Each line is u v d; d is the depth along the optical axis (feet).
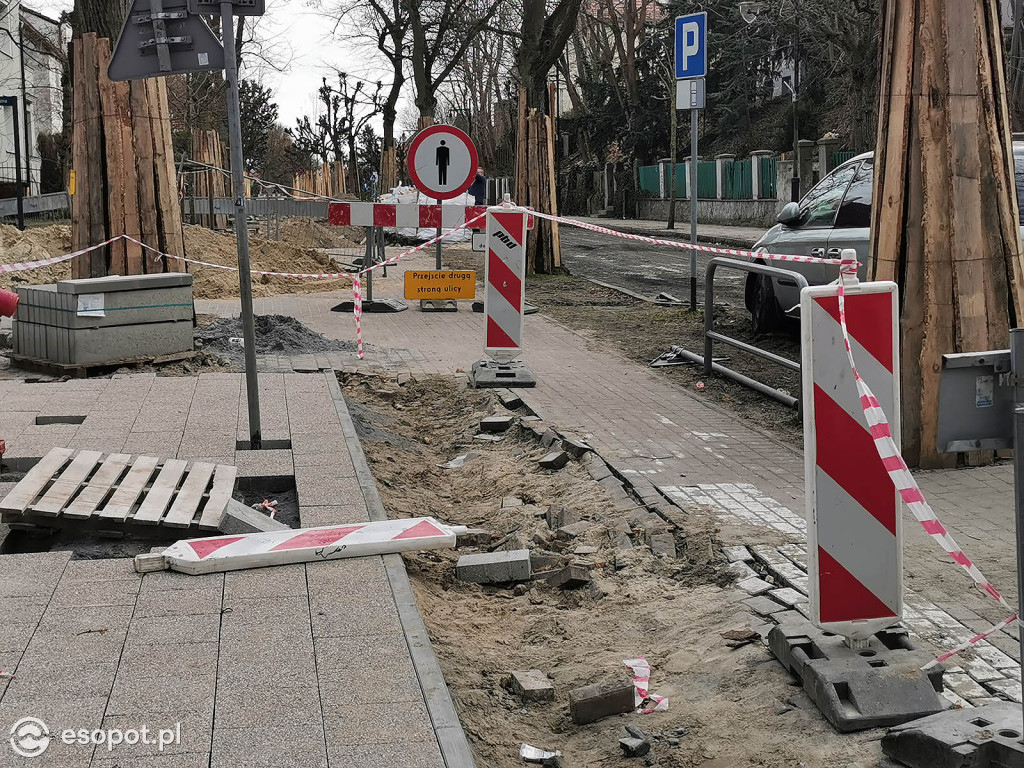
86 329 31.96
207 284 57.11
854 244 34.81
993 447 11.23
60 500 17.89
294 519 19.77
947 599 16.07
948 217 23.89
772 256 29.12
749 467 23.79
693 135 48.85
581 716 13.33
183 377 31.35
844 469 13.01
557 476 23.66
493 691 14.07
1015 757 10.69
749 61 157.38
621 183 179.93
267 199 79.36
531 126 66.95
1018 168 30.37
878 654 13.24
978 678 13.58
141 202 38.32
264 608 14.90
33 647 13.57
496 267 32.83
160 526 17.74
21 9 150.61
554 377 34.22
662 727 13.10
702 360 36.11
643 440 26.07
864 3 98.07
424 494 23.17
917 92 23.90
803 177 124.57
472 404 31.01
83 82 37.91
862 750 12.00
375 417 29.35
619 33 184.44
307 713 11.96
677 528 19.51
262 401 28.19
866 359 12.90
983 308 24.00
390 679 12.80
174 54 21.61
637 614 16.43
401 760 10.99
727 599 16.37
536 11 97.09
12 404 27.43
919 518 11.64
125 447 23.38
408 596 15.35
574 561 18.62
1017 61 92.79
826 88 149.69
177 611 14.78
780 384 33.60
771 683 13.64
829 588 13.12
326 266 74.43
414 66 130.82
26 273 59.62
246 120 219.61
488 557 18.40
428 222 45.29
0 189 152.15
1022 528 10.58
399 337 42.29
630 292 58.03
